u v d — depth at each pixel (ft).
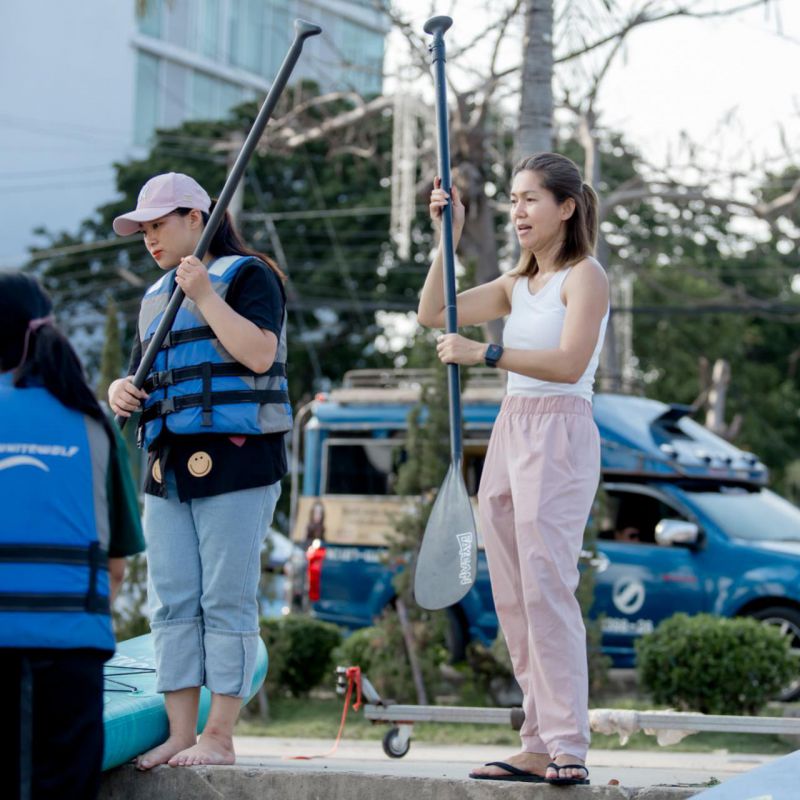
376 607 47.93
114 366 44.68
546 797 15.24
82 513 13.19
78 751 12.99
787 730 19.07
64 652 12.92
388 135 101.50
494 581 16.60
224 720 16.62
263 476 16.69
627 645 44.16
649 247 94.63
